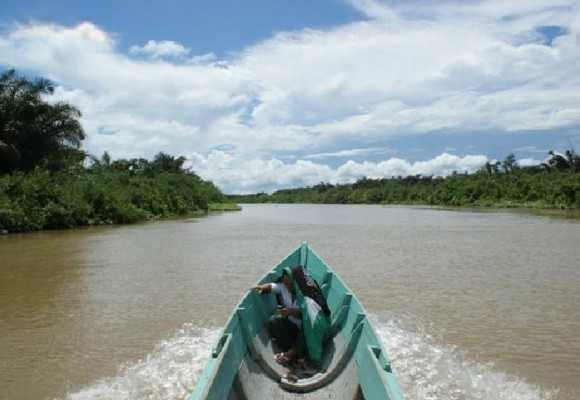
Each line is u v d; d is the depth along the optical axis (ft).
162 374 27.43
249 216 194.18
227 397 19.11
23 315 39.65
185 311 40.16
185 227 127.44
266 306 29.19
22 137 142.51
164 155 287.48
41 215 117.19
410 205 339.16
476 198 276.21
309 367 24.68
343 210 264.11
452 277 52.95
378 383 18.12
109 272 57.98
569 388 25.27
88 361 29.48
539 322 36.19
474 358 29.22
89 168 182.29
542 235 94.84
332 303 29.91
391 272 56.13
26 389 25.77
